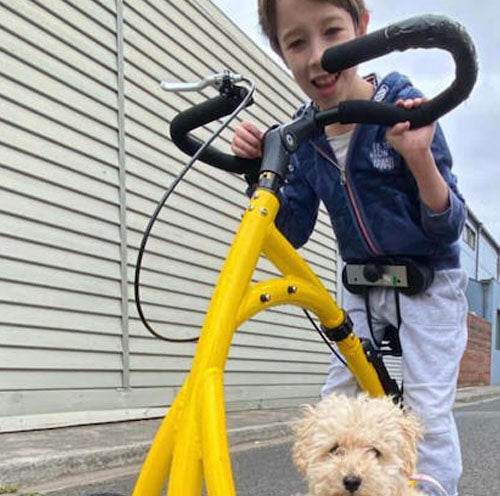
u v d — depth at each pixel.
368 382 1.79
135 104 5.54
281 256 1.47
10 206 4.35
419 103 1.36
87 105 5.01
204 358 1.14
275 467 4.18
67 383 4.77
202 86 1.55
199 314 6.29
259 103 7.51
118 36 5.34
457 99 1.30
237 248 1.26
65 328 4.77
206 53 6.56
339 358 1.88
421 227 1.76
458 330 1.85
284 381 7.91
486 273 27.94
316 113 1.45
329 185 1.88
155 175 5.77
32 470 3.37
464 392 15.59
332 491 1.71
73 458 3.61
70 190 4.83
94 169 5.06
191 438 1.08
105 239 5.15
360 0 1.58
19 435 4.24
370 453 1.74
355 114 1.39
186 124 1.64
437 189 1.49
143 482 1.16
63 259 4.76
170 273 5.92
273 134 1.41
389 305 1.90
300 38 1.54
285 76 8.12
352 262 1.95
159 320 5.74
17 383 4.38
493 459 4.73
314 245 8.84
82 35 4.98
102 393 5.08
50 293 4.65
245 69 7.25
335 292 9.42
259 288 1.37
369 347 1.79
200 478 1.08
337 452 1.76
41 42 4.61
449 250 1.82
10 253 4.35
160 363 5.72
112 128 5.26
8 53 4.35
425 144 1.38
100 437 4.33
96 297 5.05
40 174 4.57
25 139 4.46
